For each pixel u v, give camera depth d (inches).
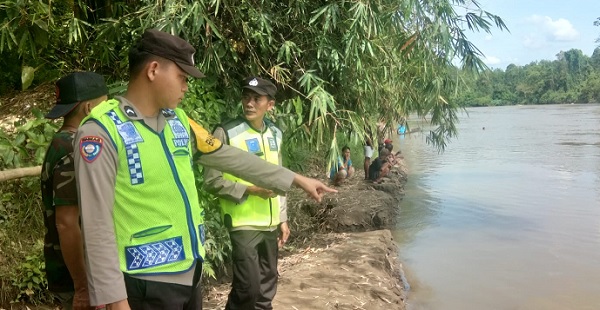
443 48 218.2
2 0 171.8
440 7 207.6
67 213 81.6
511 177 575.2
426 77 237.0
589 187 507.2
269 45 205.3
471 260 288.0
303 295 194.2
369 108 239.9
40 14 176.4
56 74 219.6
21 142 153.3
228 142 137.1
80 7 206.8
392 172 545.3
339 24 207.5
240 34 202.2
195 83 187.2
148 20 175.8
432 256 295.6
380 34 215.0
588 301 229.9
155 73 76.9
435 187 519.8
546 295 236.4
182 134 82.3
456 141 1028.5
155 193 75.7
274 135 144.6
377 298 204.4
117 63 204.2
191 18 183.0
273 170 92.6
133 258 75.0
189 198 80.0
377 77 231.8
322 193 94.6
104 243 70.4
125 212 74.3
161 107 78.7
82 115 94.2
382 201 377.1
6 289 148.6
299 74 216.7
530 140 1024.2
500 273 267.1
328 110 220.2
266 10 200.4
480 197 464.4
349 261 242.2
